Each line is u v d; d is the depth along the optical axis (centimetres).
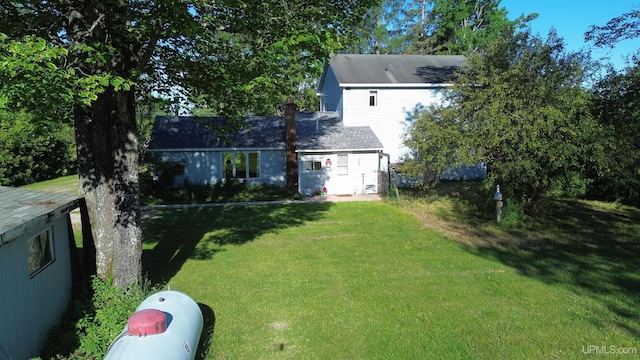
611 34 1284
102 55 702
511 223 1515
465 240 1318
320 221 1622
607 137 1255
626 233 1370
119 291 785
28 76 586
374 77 2606
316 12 881
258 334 723
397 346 677
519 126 1355
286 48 836
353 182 2375
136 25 795
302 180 2322
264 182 2372
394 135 2616
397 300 855
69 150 3331
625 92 1283
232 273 1030
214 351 669
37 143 2878
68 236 820
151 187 2155
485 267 1053
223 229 1498
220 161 2309
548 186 1498
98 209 875
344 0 995
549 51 1460
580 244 1255
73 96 642
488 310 802
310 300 861
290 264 1096
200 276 1008
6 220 575
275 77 970
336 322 764
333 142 2373
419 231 1441
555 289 899
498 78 1471
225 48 1024
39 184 2836
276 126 2605
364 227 1512
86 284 836
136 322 497
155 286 895
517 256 1141
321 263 1103
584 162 1342
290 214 1764
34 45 605
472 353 653
